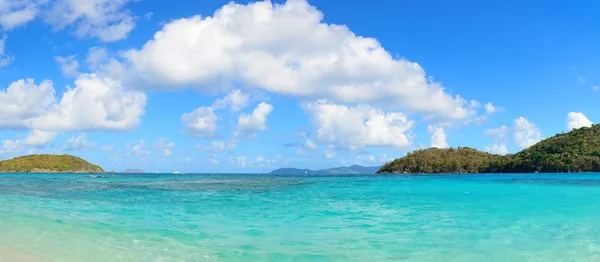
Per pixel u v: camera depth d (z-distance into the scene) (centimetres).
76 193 3356
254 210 2062
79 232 1392
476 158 17688
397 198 2775
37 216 1781
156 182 6056
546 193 3066
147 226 1524
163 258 1031
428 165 18212
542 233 1370
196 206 2234
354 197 2909
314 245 1194
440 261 1020
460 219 1697
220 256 1057
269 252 1106
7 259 1008
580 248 1152
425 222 1622
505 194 3009
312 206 2253
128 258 1028
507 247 1168
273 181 6725
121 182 6047
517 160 14850
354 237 1322
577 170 12294
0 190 3781
